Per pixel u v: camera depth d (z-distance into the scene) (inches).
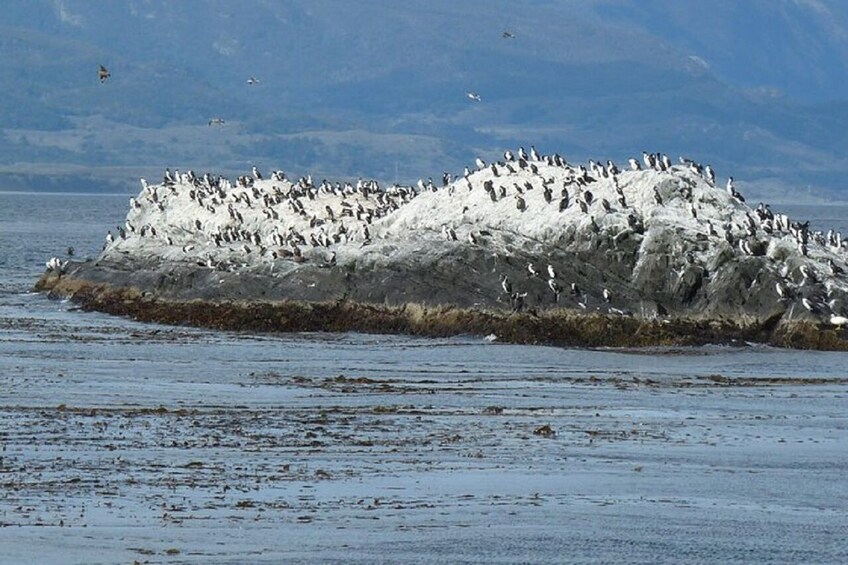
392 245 2691.9
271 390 1943.9
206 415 1722.4
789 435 1705.2
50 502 1277.1
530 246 2623.0
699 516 1314.0
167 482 1364.4
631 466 1504.7
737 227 2605.8
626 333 2458.2
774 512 1337.4
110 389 1909.4
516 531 1246.3
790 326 2469.2
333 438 1599.4
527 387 2020.2
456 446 1577.3
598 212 2632.9
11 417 1664.6
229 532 1211.9
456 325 2506.2
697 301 2518.5
